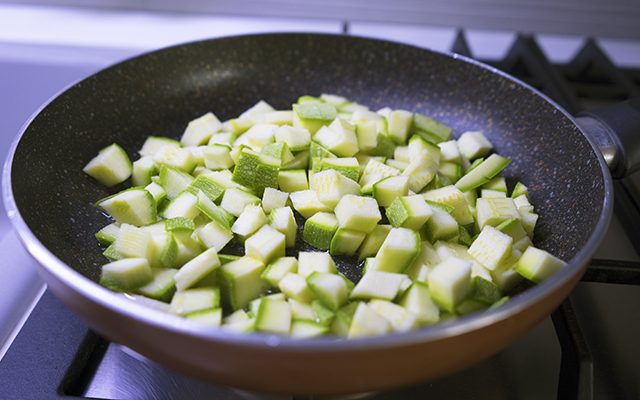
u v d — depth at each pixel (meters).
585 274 0.30
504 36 0.52
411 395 0.27
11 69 0.45
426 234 0.31
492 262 0.28
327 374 0.21
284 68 0.39
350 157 0.34
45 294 0.29
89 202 0.32
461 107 0.38
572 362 0.26
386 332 0.24
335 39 0.39
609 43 0.52
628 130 0.32
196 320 0.26
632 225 0.35
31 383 0.26
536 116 0.35
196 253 0.30
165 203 0.33
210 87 0.39
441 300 0.26
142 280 0.28
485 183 0.34
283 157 0.34
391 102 0.39
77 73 0.45
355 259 0.31
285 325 0.25
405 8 0.51
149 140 0.36
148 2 0.51
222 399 0.26
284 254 0.30
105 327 0.22
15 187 0.28
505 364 0.28
